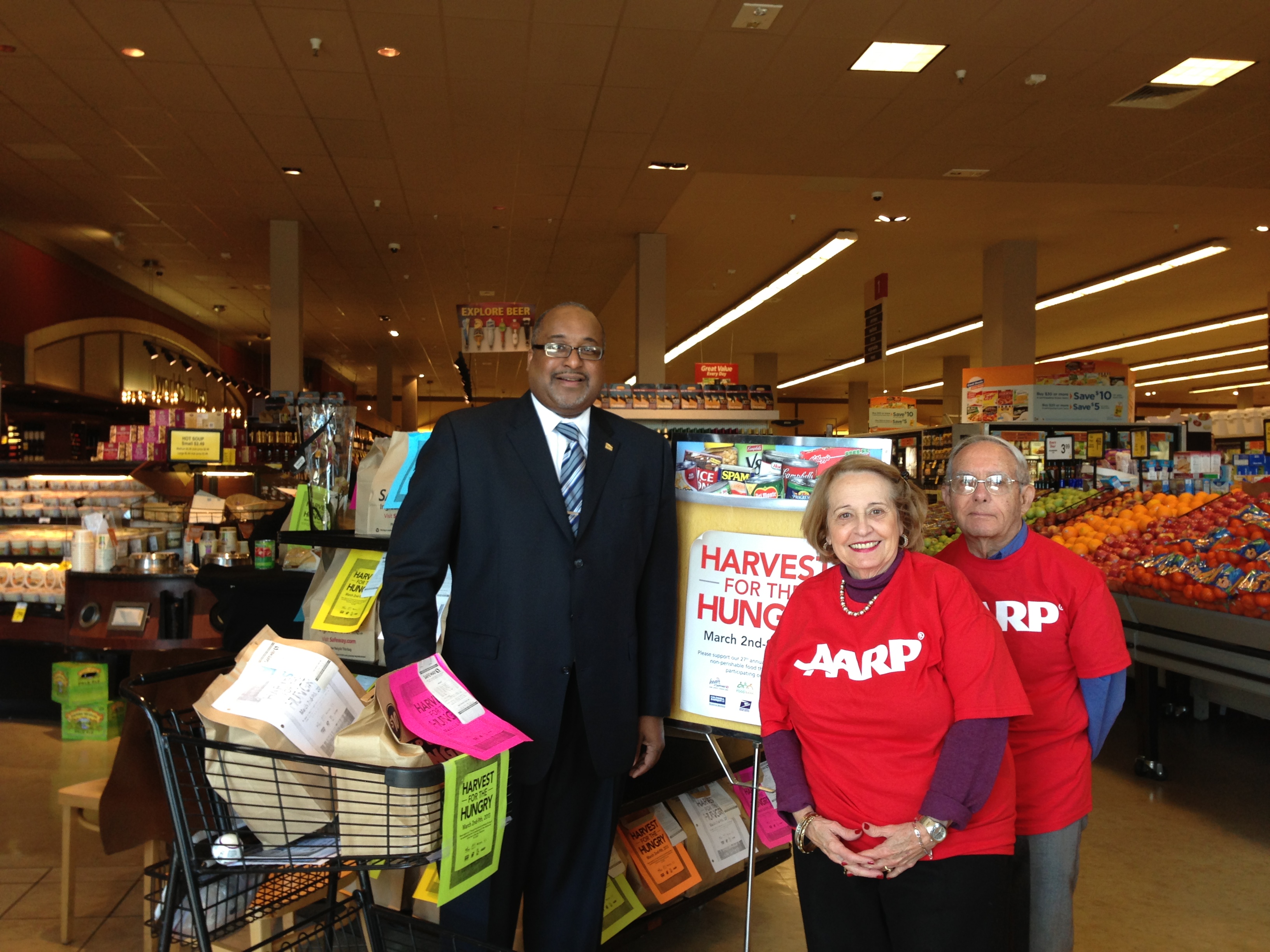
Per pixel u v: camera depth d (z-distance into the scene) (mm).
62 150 8289
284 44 6336
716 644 2100
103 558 4816
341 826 1337
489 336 10688
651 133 8023
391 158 8523
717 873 2676
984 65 6793
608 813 1990
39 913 2770
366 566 2572
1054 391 8539
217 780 1427
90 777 4070
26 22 5977
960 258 12758
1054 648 1813
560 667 1869
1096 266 13242
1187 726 5086
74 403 12180
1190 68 6902
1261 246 12086
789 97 7320
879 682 1561
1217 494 5219
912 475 9711
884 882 1563
